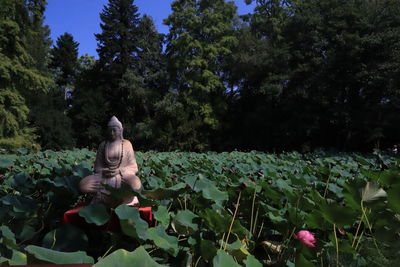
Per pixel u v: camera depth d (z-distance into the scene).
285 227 3.84
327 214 3.06
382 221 3.26
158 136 33.03
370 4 24.86
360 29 23.94
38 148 21.77
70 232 3.19
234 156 12.48
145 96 36.75
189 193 4.66
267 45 32.41
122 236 3.90
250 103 35.47
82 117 38.38
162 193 3.91
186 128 31.66
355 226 4.39
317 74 24.81
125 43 41.56
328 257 3.13
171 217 3.99
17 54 23.81
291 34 28.33
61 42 51.88
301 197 3.84
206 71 33.91
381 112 23.56
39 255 2.12
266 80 30.09
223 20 36.31
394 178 4.37
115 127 4.46
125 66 41.06
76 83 44.84
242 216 4.71
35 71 25.33
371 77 22.77
